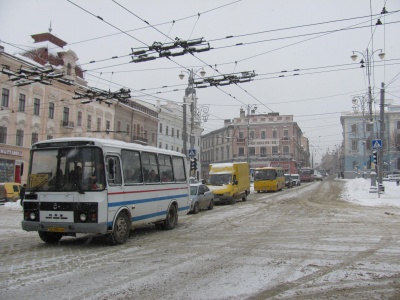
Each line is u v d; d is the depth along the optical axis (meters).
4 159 32.75
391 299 5.14
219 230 12.26
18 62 33.38
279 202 24.34
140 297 5.29
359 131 72.50
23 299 5.24
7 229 13.12
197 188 18.73
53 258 7.99
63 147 9.55
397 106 68.12
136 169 10.96
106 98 18.80
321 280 6.07
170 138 60.25
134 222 10.57
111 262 7.56
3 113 32.53
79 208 9.09
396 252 8.24
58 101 38.56
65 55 39.22
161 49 13.44
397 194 26.66
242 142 78.56
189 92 25.30
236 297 5.25
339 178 78.31
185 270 6.83
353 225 12.87
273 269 6.82
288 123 76.38
